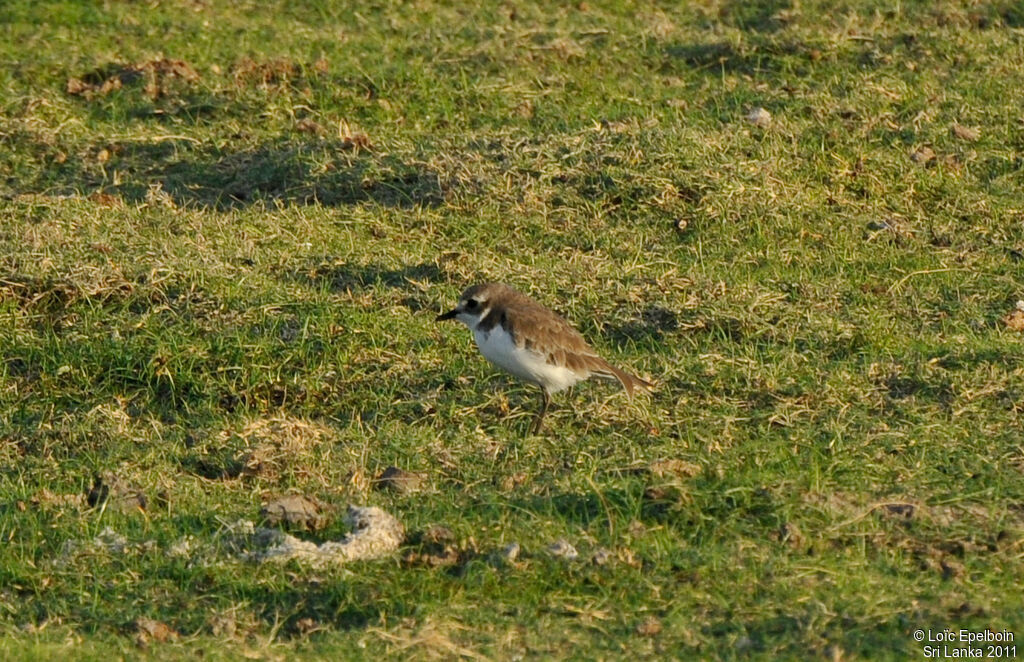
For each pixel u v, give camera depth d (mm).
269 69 22219
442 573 11172
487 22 24922
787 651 10055
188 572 11258
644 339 15523
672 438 13586
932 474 12719
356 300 15906
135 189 19328
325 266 16734
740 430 13672
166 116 21406
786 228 18109
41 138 20344
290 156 19641
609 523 11734
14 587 11250
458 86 21969
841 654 9945
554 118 20953
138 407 14352
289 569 11219
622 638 10336
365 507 11977
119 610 10898
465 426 13891
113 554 11555
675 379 14609
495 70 22625
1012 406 14070
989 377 14570
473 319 13961
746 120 20453
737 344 15375
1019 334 15891
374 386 14539
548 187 18484
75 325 15281
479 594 10922
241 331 15148
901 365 14898
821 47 22953
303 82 22047
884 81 21734
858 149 19797
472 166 18859
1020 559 11336
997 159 19969
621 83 22391
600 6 25859
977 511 12047
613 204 18297
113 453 13375
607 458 13125
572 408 14211
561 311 15883
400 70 22188
